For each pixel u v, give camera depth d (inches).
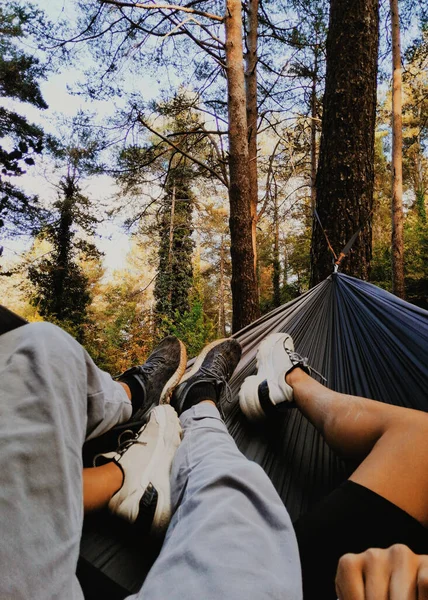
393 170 352.5
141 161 318.0
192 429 33.7
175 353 46.5
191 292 487.8
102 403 25.1
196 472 26.9
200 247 860.0
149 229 441.1
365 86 99.5
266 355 48.3
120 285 988.6
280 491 35.0
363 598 10.8
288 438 41.9
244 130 211.0
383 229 793.6
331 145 100.5
